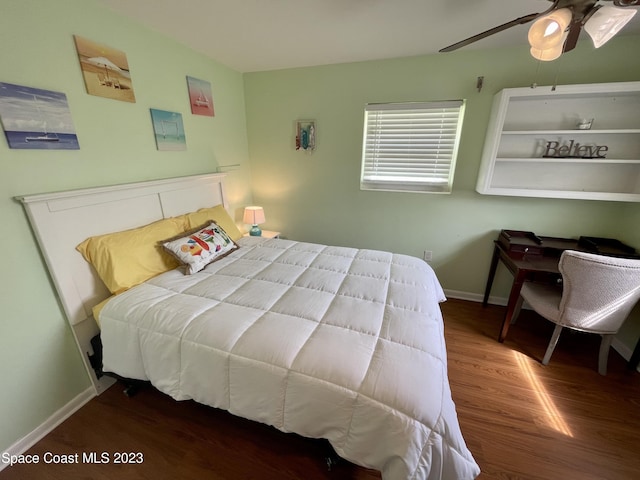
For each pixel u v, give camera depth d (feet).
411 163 8.82
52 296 4.76
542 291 6.73
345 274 5.84
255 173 10.47
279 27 6.01
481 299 9.10
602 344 5.83
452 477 3.00
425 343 3.85
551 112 6.97
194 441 4.54
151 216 6.39
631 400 5.33
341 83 8.50
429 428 2.96
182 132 7.25
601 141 6.83
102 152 5.40
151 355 4.32
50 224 4.50
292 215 10.52
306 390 3.38
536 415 5.03
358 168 9.16
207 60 7.85
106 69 5.29
